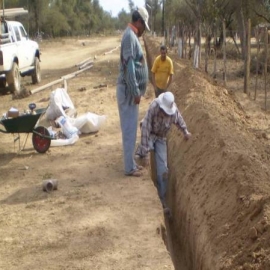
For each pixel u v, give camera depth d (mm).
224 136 5137
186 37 20422
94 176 5316
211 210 4121
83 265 3527
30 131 6176
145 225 4109
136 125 5074
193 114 6410
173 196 5523
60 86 12109
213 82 9648
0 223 4270
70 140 6598
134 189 4875
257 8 16516
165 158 5238
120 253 3676
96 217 4293
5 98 10758
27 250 3789
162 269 3428
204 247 3887
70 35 57938
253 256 3207
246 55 9891
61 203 4641
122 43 4746
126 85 4887
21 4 41594
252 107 8750
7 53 10781
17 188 5105
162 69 8273
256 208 3566
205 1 17156
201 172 4844
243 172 4125
